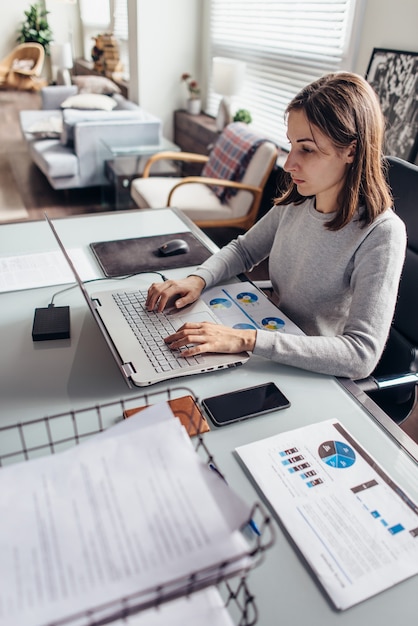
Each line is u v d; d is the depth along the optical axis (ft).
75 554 1.31
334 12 8.28
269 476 2.24
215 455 2.37
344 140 3.05
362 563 1.90
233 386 2.85
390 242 3.23
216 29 12.18
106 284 3.81
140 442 1.65
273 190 9.25
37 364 2.92
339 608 1.77
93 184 11.61
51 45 21.29
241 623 1.67
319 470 2.29
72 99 13.00
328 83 3.10
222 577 1.33
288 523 2.03
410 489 2.26
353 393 2.89
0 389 2.71
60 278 3.84
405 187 3.74
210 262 3.99
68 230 4.75
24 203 11.69
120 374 2.86
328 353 3.02
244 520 1.42
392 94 7.00
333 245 3.54
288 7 9.45
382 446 2.51
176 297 3.56
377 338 3.11
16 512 1.42
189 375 2.90
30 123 13.35
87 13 22.13
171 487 1.51
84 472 1.54
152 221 5.07
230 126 9.76
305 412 2.71
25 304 3.50
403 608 1.79
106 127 11.04
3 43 24.45
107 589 1.23
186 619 1.54
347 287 3.65
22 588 1.23
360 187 3.28
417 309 3.69
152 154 10.45
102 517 1.41
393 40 7.09
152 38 12.41
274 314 3.58
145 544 1.34
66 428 2.43
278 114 10.57
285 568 1.90
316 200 3.75
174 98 13.42
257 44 10.73
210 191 9.62
